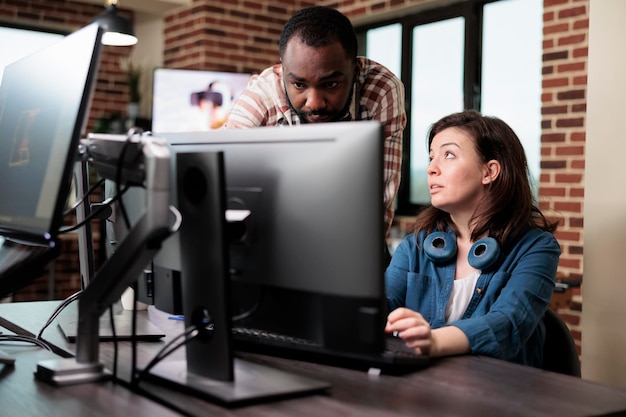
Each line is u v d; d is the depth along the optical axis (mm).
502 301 1595
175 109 5461
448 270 1791
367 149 1086
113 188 1611
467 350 1471
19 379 1243
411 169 5453
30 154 1261
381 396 1160
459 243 1823
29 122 1303
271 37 6031
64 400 1117
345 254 1107
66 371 1222
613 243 3199
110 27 3848
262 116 2139
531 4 4617
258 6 5941
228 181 1247
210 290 1179
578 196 4078
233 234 1222
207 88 5508
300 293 1175
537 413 1074
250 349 1503
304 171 1146
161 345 1534
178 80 5457
